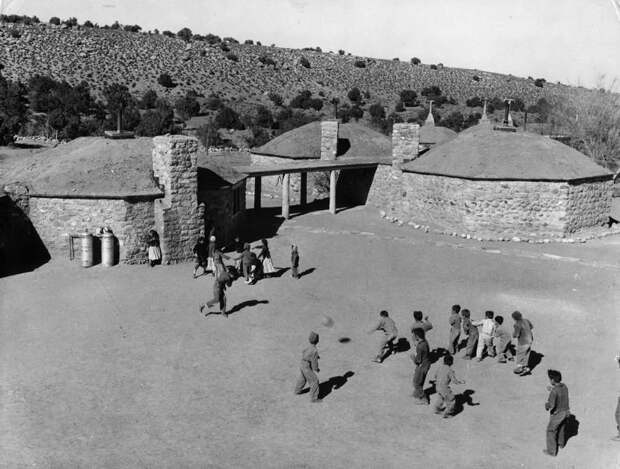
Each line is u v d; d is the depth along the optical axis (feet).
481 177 120.57
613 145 200.44
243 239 115.65
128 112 277.85
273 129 322.34
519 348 61.00
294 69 475.72
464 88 469.57
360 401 54.65
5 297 79.30
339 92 440.04
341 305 79.97
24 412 50.60
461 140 135.23
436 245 112.57
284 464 44.21
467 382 59.47
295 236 118.62
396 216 139.13
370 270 96.37
